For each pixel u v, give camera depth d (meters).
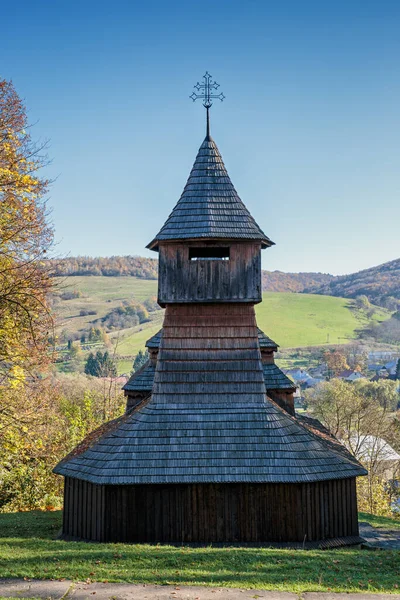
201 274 25.08
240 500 22.53
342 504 23.45
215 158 27.33
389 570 17.33
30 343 30.00
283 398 30.58
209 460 22.73
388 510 50.31
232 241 25.16
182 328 25.14
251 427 23.72
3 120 29.61
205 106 28.25
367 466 56.81
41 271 28.86
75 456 25.22
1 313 27.61
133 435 23.39
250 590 14.74
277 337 130.75
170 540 22.23
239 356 24.92
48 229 29.80
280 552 18.97
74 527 23.78
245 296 24.97
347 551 19.95
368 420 59.34
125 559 17.34
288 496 22.61
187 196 26.16
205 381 24.66
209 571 16.33
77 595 14.18
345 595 14.58
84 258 184.38
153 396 24.48
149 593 14.38
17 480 37.53
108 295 153.38
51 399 32.94
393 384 93.62
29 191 28.34
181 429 23.58
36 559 17.22
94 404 54.59
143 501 22.41
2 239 27.56
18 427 29.30
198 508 22.44
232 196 26.23
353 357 121.88
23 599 13.84
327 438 27.86
